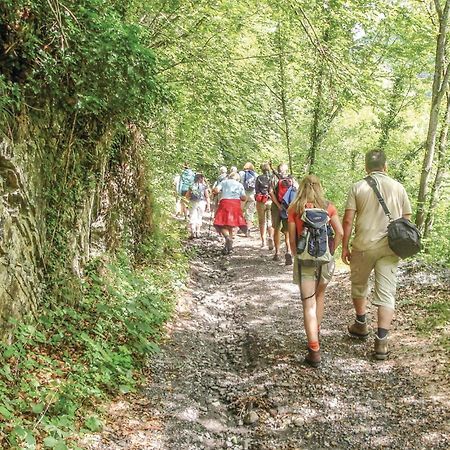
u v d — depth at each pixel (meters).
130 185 8.97
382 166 5.95
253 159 16.38
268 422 4.64
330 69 8.16
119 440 4.16
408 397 4.81
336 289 8.62
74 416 4.19
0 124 4.52
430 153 11.18
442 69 11.05
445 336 5.91
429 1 11.16
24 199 4.91
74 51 4.98
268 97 13.29
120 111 5.98
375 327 6.59
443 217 10.72
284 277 9.99
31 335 4.62
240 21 9.83
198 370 5.85
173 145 12.12
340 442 4.25
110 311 6.02
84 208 6.60
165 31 9.09
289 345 6.22
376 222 5.71
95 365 5.00
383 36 11.68
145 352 5.85
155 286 8.05
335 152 19.80
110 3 5.93
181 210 17.89
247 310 7.98
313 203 5.61
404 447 4.08
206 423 4.75
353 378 5.27
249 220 15.36
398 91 16.72
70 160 6.09
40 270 5.34
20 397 4.06
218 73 9.98
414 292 7.55
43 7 4.81
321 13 8.53
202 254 12.49
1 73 4.80
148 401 4.94
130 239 8.80
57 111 5.67
